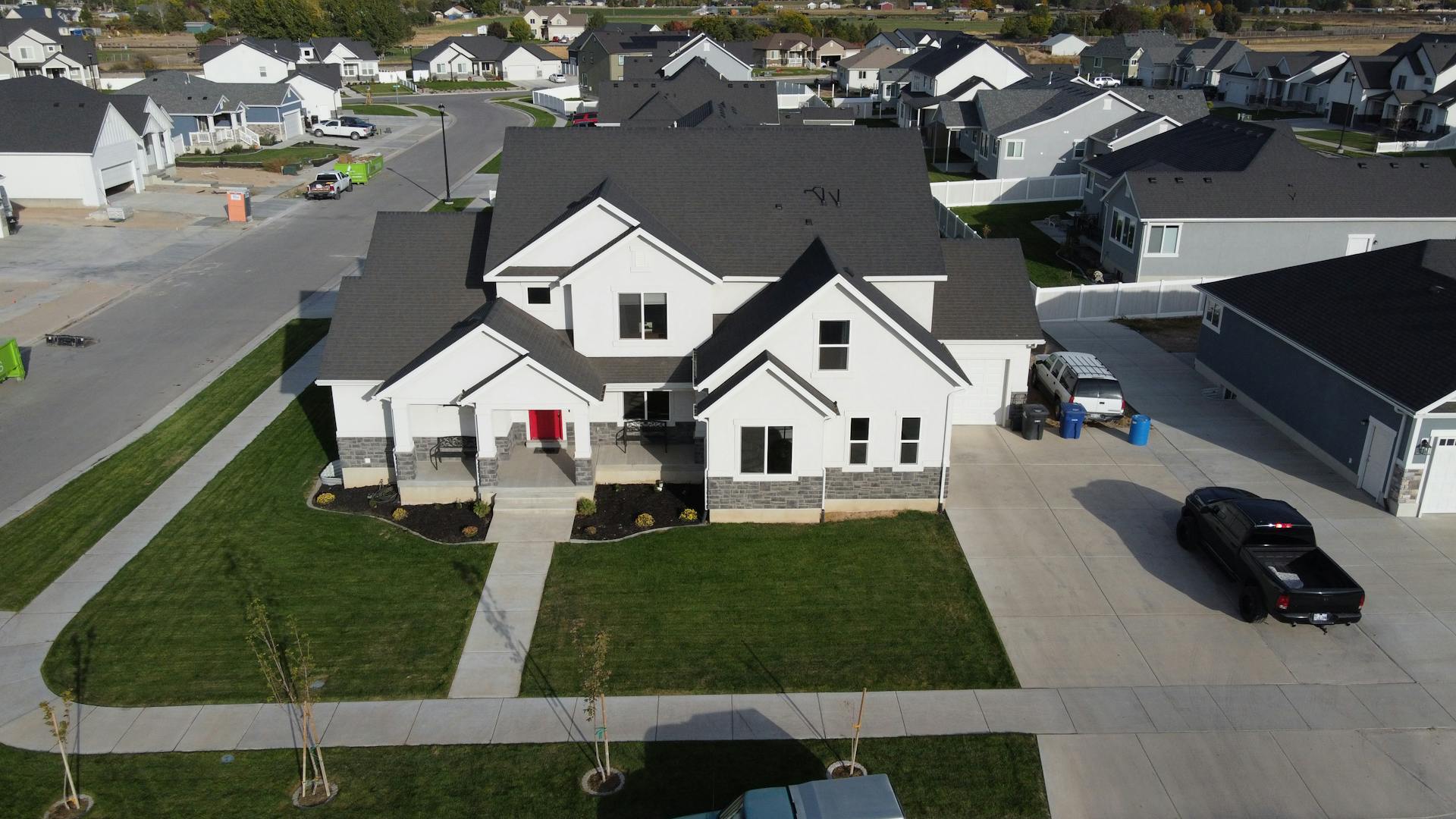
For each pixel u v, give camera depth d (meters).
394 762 15.90
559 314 25.19
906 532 22.89
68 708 16.91
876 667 18.16
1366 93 81.56
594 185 26.17
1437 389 21.72
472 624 19.45
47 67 101.69
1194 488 24.69
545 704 17.27
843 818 13.09
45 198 53.31
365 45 121.06
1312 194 39.88
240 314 37.84
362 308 25.12
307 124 86.19
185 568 21.28
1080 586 20.67
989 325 27.12
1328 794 15.27
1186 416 29.05
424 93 112.88
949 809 14.96
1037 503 24.06
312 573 21.12
